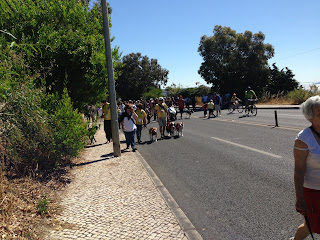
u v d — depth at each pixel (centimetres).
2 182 411
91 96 923
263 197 452
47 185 521
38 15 797
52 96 668
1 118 472
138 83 6700
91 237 334
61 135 617
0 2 734
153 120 2241
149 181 558
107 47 798
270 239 325
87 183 558
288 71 4200
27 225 356
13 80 553
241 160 695
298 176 239
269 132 1089
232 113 2341
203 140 1045
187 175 610
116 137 822
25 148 544
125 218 388
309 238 319
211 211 417
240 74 3919
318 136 237
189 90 5438
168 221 375
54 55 775
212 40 3972
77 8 887
